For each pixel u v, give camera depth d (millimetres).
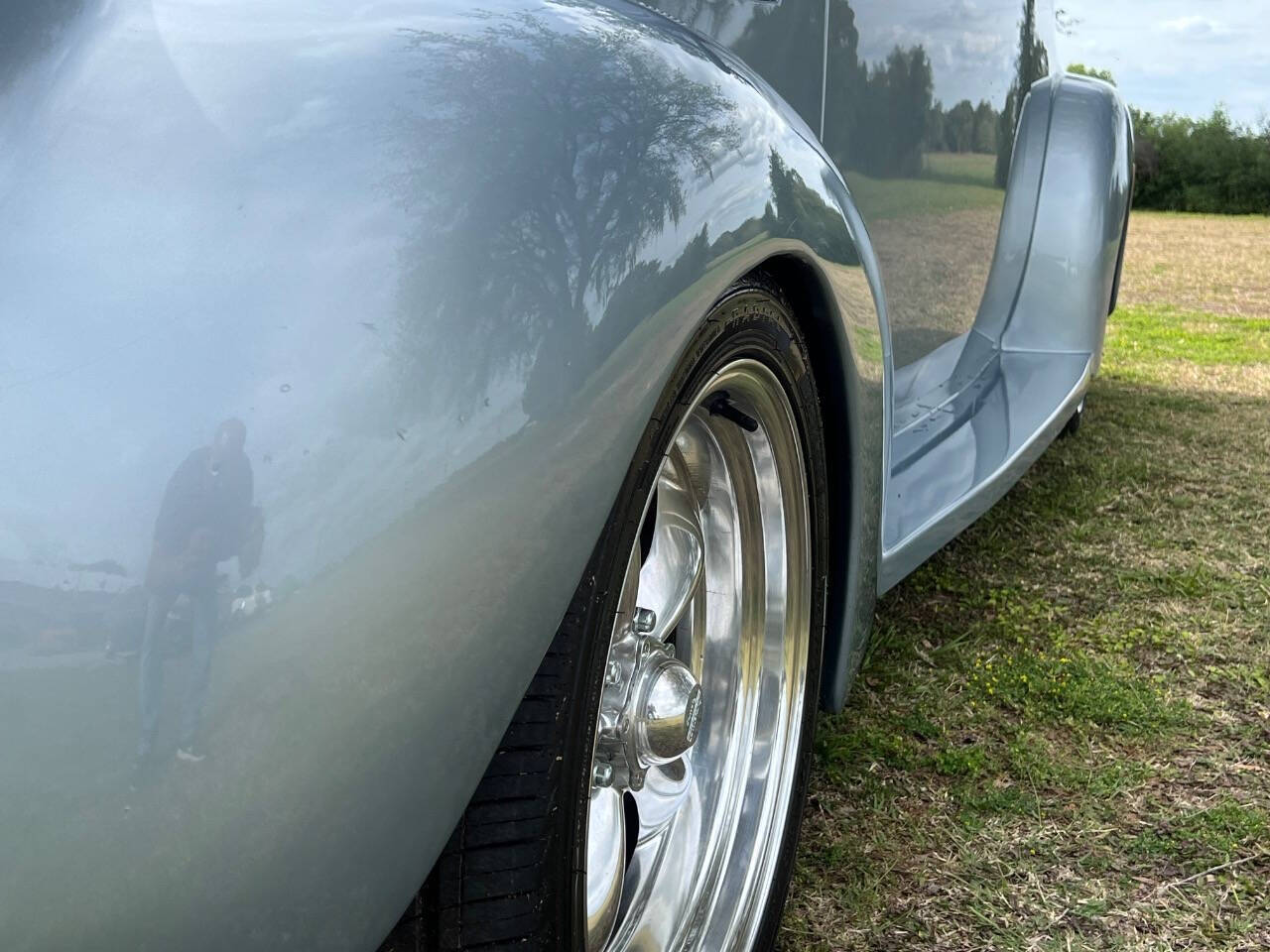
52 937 696
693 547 1373
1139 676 2332
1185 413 4703
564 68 957
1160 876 1701
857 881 1682
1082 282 3055
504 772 938
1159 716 2158
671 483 1342
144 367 713
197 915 745
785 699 1480
